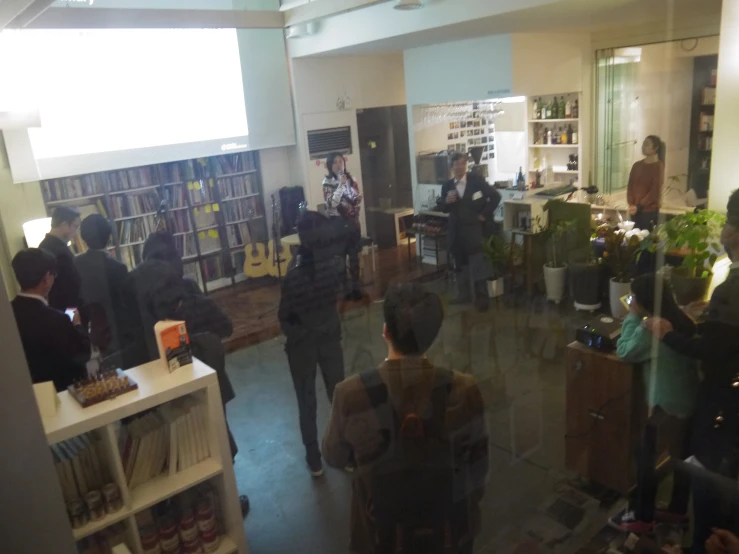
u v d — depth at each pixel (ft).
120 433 5.37
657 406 6.48
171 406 5.91
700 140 12.85
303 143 12.85
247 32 11.29
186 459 5.84
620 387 7.04
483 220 13.96
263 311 12.37
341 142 13.48
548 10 11.62
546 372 10.30
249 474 8.39
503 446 8.32
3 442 2.15
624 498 6.97
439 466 4.91
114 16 6.47
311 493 7.80
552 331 11.71
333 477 7.96
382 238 14.01
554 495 7.32
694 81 13.05
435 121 14.42
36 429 2.23
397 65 13.99
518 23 12.81
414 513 4.87
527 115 15.25
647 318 6.57
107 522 4.96
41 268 4.80
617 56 14.94
